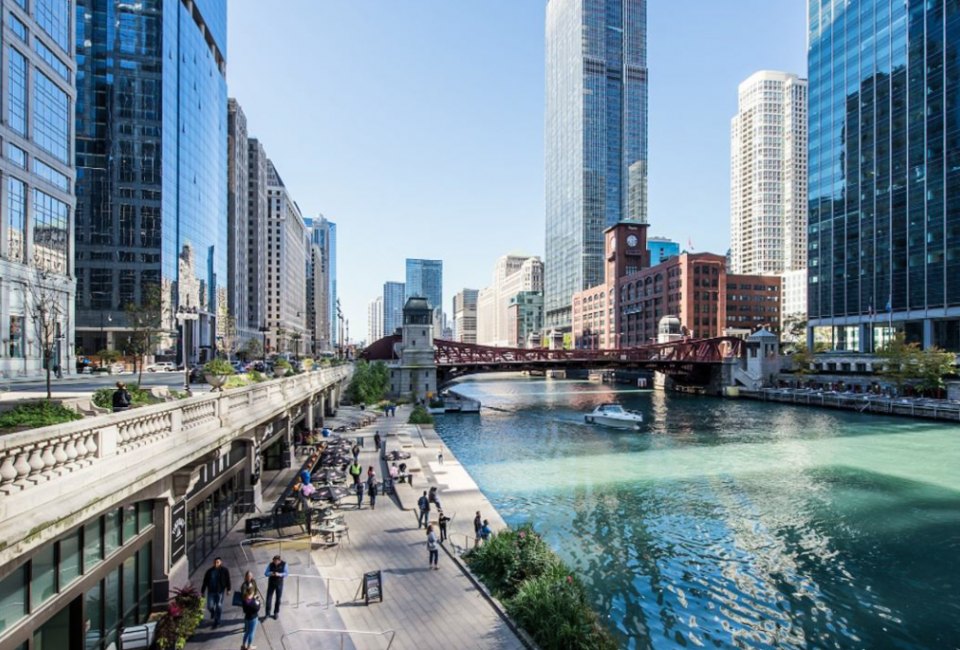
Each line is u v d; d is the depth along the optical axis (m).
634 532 30.58
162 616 14.34
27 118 48.59
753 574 25.42
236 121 157.62
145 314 65.44
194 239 114.56
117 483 10.49
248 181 186.12
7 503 7.78
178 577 15.80
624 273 196.12
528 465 47.00
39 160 50.47
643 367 116.56
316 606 17.09
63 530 8.96
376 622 16.75
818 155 121.62
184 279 108.62
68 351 54.56
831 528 31.48
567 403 101.00
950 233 89.44
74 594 11.23
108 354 61.84
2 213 44.84
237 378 24.66
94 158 96.06
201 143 119.50
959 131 87.69
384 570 20.80
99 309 94.75
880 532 30.94
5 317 44.38
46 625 10.77
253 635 14.05
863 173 107.88
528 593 17.77
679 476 43.16
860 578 25.05
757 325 167.25
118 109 97.31
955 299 88.44
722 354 123.25
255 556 21.12
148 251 97.56
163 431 13.40
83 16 96.50
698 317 152.50
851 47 111.50
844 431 65.38
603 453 52.38
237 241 158.50
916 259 95.62
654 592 23.50
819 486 40.44
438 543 23.70
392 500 31.00
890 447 55.38
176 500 15.90
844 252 112.69
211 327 125.44
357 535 24.70
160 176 99.19
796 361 107.56
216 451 17.25
